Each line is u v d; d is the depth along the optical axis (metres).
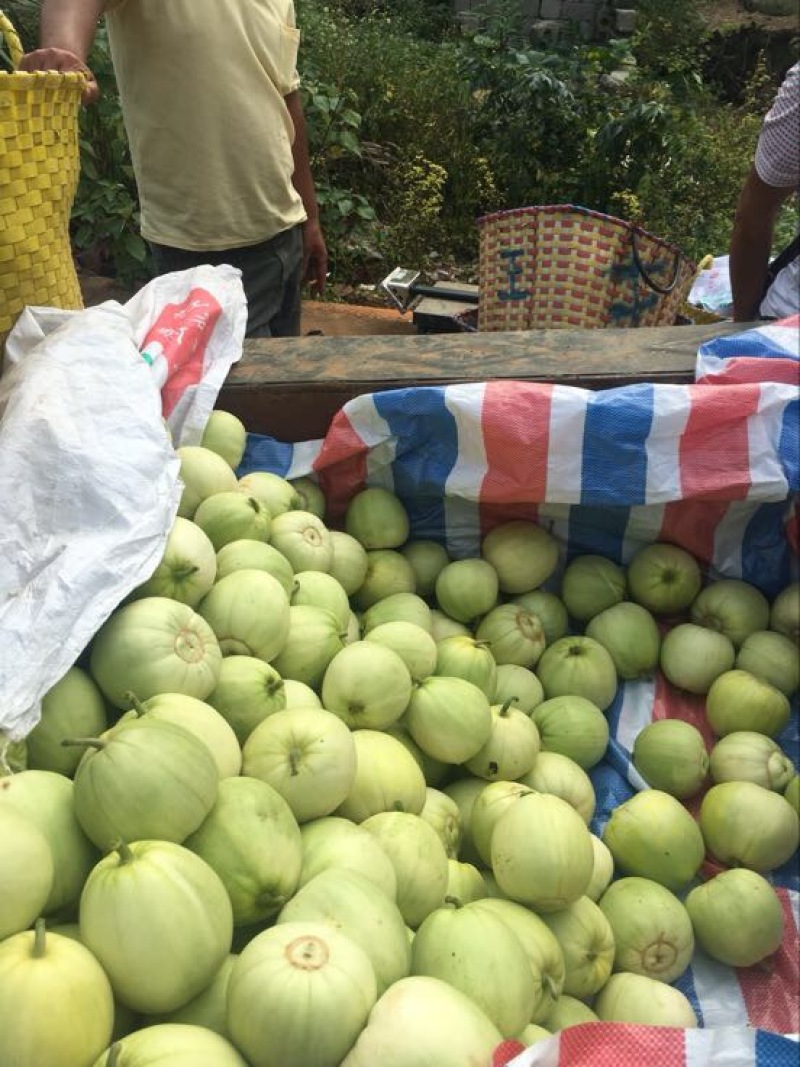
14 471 1.87
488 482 2.60
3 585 1.73
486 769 2.14
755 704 2.46
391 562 2.71
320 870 1.58
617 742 2.53
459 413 2.53
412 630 2.27
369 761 1.88
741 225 3.19
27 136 2.23
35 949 1.18
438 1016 1.23
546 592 2.82
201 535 2.05
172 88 3.12
